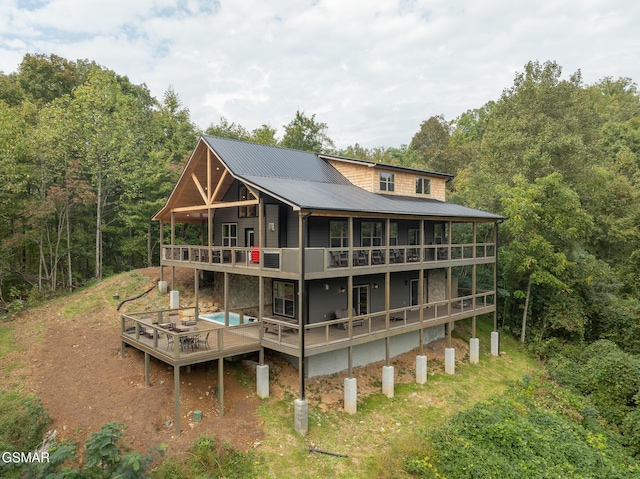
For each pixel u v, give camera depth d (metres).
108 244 30.41
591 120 30.27
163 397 12.92
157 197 29.55
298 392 14.43
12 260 26.00
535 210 22.05
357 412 14.00
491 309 21.45
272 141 45.59
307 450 11.56
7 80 29.98
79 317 18.70
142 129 33.06
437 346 20.95
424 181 23.62
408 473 10.86
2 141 22.03
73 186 24.94
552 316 22.69
